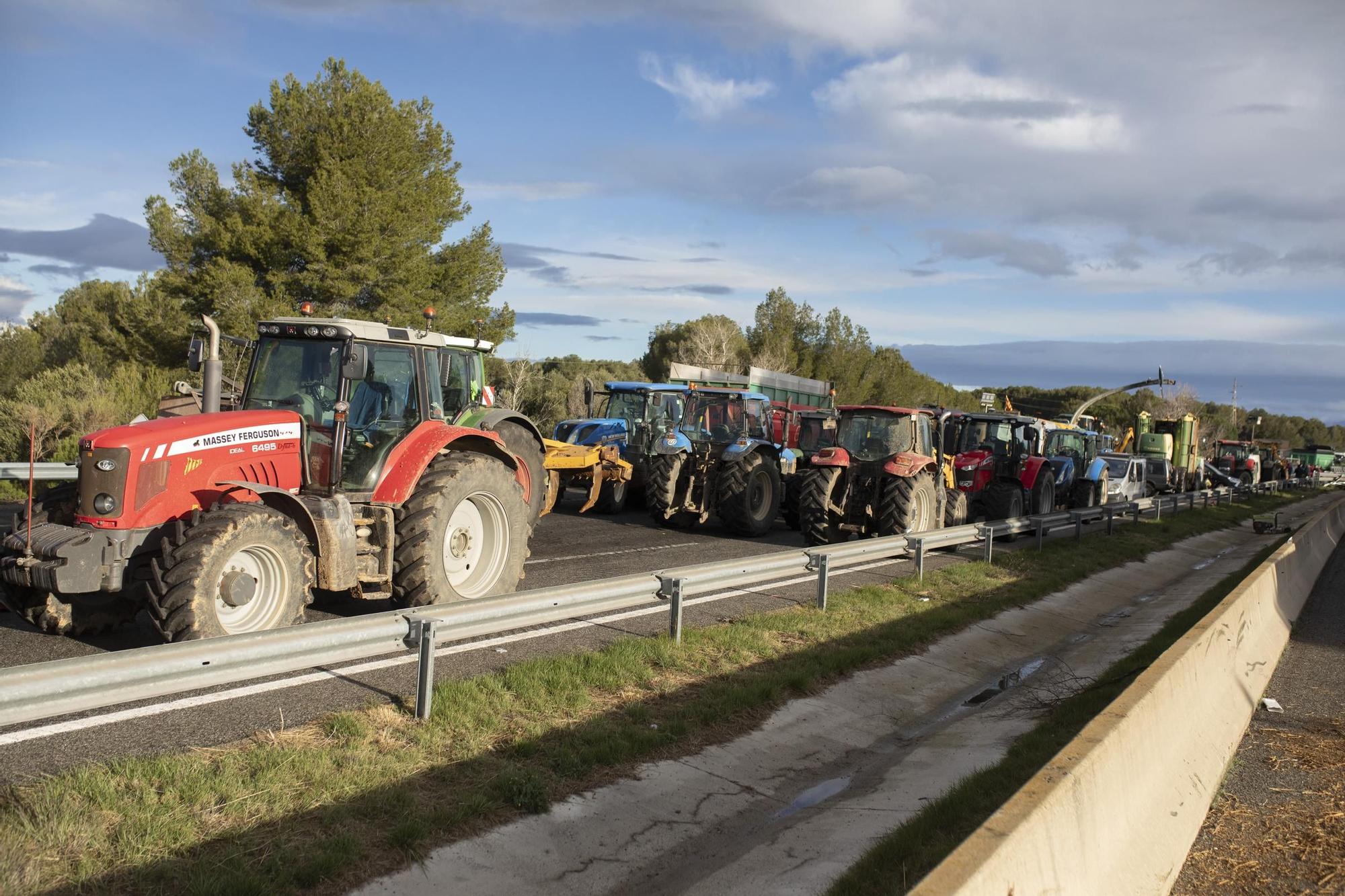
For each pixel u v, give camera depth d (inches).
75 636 253.6
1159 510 828.6
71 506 245.3
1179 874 153.6
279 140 910.4
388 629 194.5
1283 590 386.9
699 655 270.7
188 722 191.9
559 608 236.5
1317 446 2482.8
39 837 138.6
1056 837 123.5
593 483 589.0
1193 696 206.8
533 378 1273.4
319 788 164.2
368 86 928.3
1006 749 223.8
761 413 687.7
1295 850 164.1
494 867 152.7
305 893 136.5
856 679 276.7
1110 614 430.6
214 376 286.7
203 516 229.3
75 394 694.5
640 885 156.9
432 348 315.3
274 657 174.9
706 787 195.8
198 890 130.8
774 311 2052.2
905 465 502.6
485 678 226.2
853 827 180.5
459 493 290.5
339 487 271.3
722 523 581.9
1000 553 534.6
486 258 1013.8
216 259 851.4
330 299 888.3
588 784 185.2
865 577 427.2
